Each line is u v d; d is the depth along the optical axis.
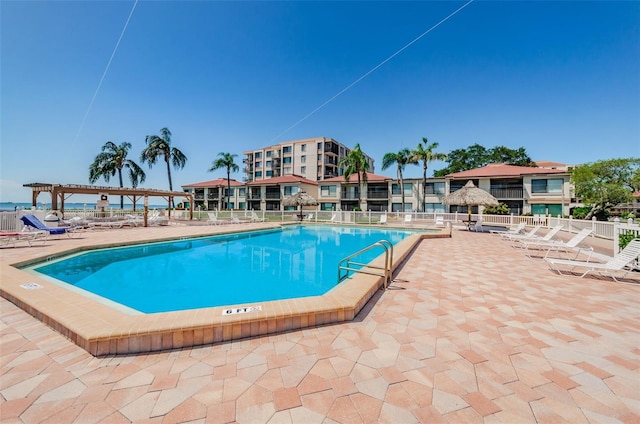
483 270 6.68
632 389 2.30
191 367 2.56
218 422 1.89
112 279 7.19
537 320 3.73
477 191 16.38
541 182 28.48
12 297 4.04
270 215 25.53
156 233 13.62
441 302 4.42
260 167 61.50
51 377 2.37
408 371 2.53
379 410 2.02
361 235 16.95
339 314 3.62
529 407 2.07
